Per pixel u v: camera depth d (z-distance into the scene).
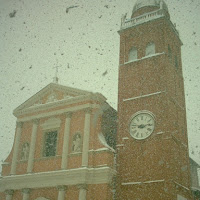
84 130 28.97
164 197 25.48
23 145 32.12
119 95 31.58
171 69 31.78
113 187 27.59
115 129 32.97
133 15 36.06
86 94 30.33
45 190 28.81
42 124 31.83
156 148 27.55
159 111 28.84
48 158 29.89
